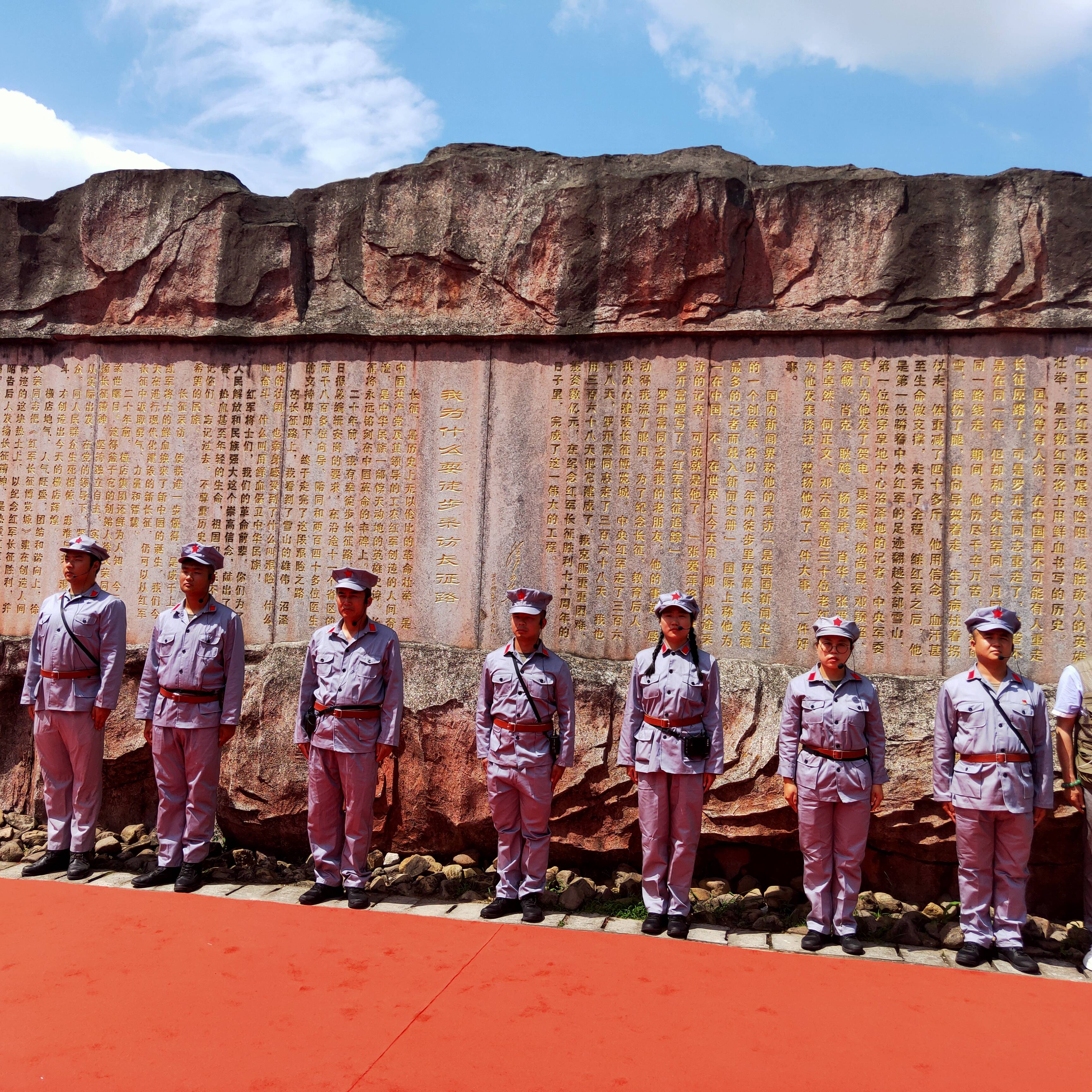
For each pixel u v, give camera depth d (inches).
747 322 188.1
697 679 152.6
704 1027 111.6
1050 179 180.1
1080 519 175.0
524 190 201.3
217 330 209.6
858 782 145.7
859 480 183.3
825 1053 105.2
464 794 186.4
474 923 151.3
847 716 146.7
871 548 181.8
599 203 194.2
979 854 142.5
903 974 132.4
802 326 185.8
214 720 171.9
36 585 216.7
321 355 207.8
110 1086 94.7
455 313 202.2
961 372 181.3
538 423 197.2
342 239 209.8
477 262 200.5
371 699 165.6
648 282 191.6
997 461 178.7
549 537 194.9
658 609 157.2
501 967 129.6
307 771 190.2
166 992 117.6
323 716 165.5
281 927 144.3
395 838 190.5
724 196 188.9
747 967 133.0
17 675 211.5
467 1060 101.3
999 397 179.6
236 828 193.0
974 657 176.4
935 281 182.1
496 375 200.1
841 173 195.8
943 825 166.6
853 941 143.6
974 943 140.6
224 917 148.7
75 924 142.9
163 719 170.7
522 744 159.5
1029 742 142.6
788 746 152.2
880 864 174.6
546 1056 102.7
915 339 183.2
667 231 190.5
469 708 188.4
